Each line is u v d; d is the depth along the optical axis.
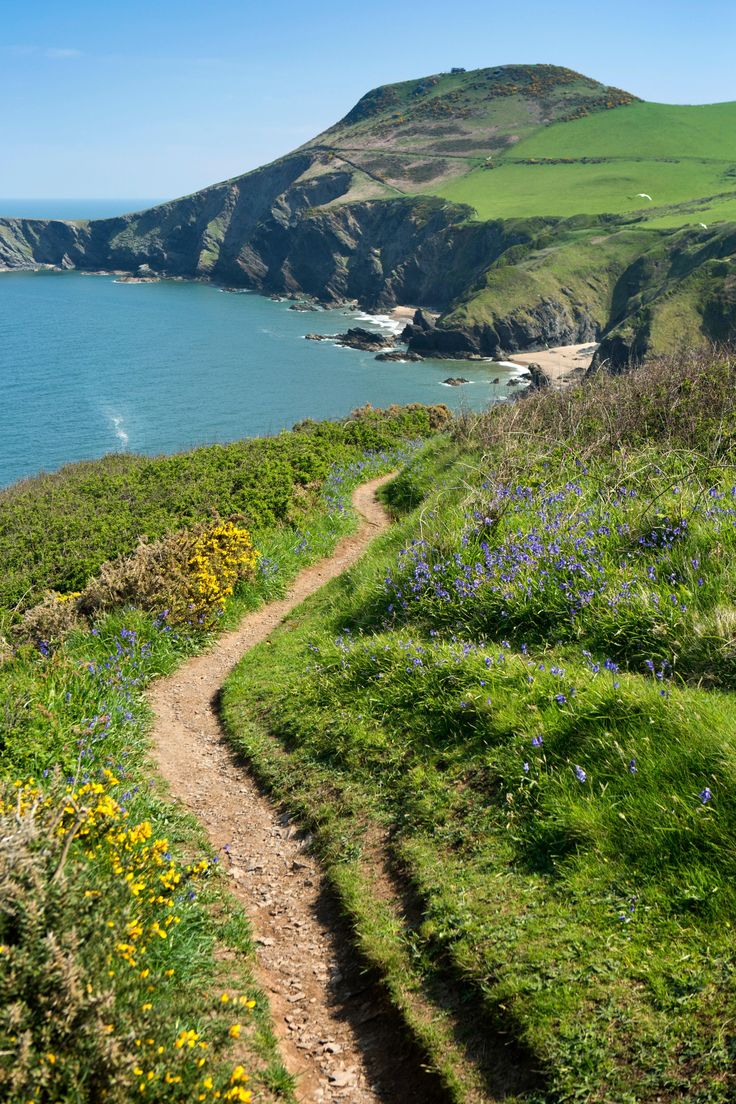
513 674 7.83
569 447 14.25
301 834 7.60
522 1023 4.62
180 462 28.69
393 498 22.44
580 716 6.69
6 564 19.88
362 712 8.91
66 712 9.54
